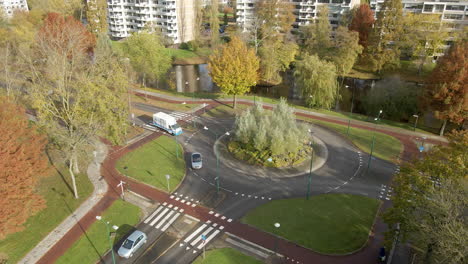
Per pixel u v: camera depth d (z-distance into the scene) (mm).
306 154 56094
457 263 26594
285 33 120000
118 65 61250
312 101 74938
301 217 42000
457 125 66938
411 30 97000
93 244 38062
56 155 54312
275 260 35656
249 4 134375
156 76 87562
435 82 62156
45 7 126562
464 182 30906
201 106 77750
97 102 48156
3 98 41594
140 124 67938
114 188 47906
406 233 32312
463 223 28766
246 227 40469
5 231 31953
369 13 107375
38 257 36156
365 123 69875
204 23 147625
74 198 45531
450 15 104000
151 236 39188
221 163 54219
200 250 37094
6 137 33656
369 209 43562
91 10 120750
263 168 52594
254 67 74688
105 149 58406
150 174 51188
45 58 66375
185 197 46062
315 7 127312
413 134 65062
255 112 58219
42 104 43625
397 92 74375
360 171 52094
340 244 37781
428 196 30719
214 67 71812
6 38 84375
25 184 33906
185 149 58656
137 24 141375
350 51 92750
